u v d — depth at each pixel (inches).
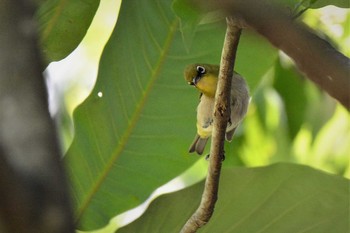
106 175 193.5
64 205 81.7
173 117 194.1
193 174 213.5
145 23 193.6
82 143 193.2
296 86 204.2
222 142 185.2
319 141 206.7
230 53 182.9
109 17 210.1
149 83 193.8
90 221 193.5
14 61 84.1
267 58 194.2
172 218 191.3
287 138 205.5
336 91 91.3
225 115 184.4
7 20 84.9
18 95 83.2
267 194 191.5
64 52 194.1
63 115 202.5
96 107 193.2
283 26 92.0
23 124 82.3
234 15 92.5
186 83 193.9
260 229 191.6
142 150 193.8
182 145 194.1
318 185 191.3
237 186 191.5
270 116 205.6
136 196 193.8
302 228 191.3
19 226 80.3
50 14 193.3
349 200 191.2
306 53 92.3
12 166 81.0
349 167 207.0
